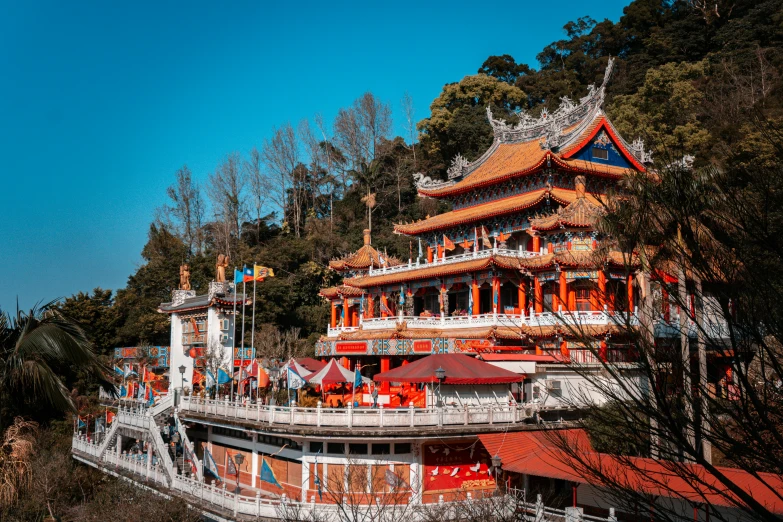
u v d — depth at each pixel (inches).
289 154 5541.3
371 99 5497.1
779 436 509.7
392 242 4586.6
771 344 573.3
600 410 650.2
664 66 4119.1
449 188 2994.6
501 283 2407.7
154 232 5315.0
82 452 2395.4
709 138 3280.0
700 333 563.5
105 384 1400.1
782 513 848.9
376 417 1572.3
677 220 539.5
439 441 1615.4
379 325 2677.2
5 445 1469.0
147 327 3863.2
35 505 1857.8
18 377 1258.0
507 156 3006.9
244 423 1758.1
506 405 1651.1
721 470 1019.9
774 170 515.2
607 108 4205.2
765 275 500.7
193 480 1734.7
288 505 1416.1
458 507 1279.5
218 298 2994.6
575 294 2154.3
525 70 5999.0
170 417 2181.3
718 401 559.2
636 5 5693.9
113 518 1605.6
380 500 1515.7
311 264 4242.1
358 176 5044.3
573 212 2220.7
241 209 5482.3
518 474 1600.6
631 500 594.6
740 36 4672.7
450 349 2183.8
